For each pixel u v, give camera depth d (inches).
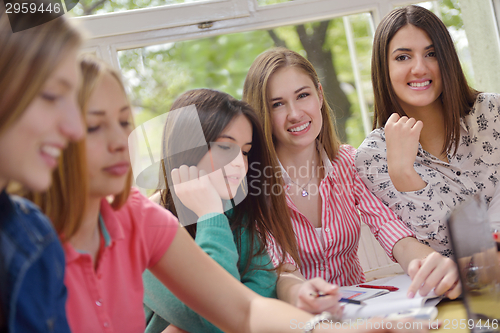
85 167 21.3
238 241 37.8
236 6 62.5
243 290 28.5
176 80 63.0
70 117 17.7
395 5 65.6
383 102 52.7
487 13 68.2
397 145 45.3
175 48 62.7
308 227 47.3
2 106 16.2
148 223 28.1
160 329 36.4
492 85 69.3
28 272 17.8
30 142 16.9
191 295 28.4
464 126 50.7
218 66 64.4
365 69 67.1
